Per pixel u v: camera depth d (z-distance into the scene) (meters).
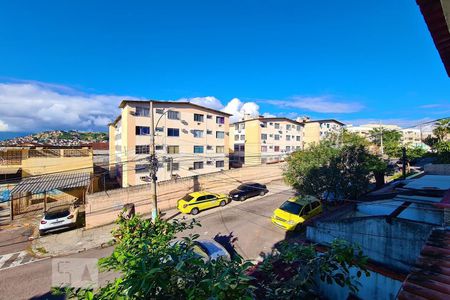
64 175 24.11
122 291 2.31
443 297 2.59
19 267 11.45
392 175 26.73
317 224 10.65
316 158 15.87
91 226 16.70
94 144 51.09
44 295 9.23
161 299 2.14
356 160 15.28
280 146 48.12
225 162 37.16
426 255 3.53
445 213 4.93
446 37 2.41
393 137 35.50
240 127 50.06
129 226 4.17
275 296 2.95
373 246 8.72
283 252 3.39
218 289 1.87
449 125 29.94
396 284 6.70
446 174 15.73
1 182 21.28
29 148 25.69
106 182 35.34
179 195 21.06
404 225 7.97
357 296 7.38
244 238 13.63
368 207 12.02
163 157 27.77
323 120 53.44
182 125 32.38
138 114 29.41
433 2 2.00
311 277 2.90
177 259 2.30
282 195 23.03
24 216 19.78
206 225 15.82
